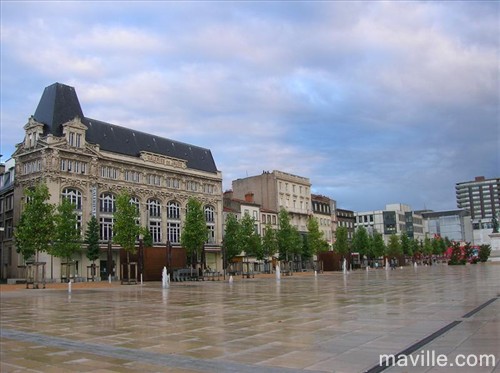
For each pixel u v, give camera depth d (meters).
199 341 11.38
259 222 91.19
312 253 86.25
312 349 9.81
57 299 28.44
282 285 37.66
